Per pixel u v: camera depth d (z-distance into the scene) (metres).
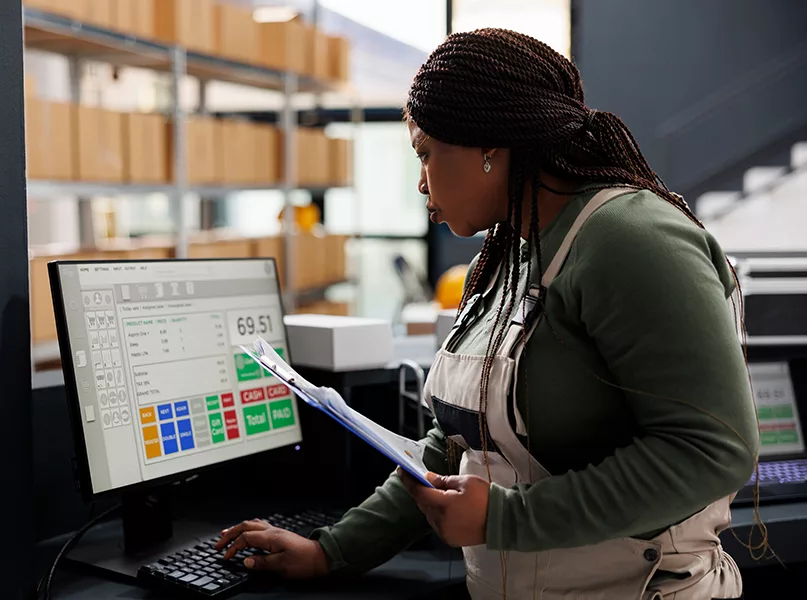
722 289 0.90
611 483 0.89
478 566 1.09
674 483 0.86
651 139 5.67
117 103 5.03
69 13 3.21
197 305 1.32
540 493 0.91
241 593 1.13
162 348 1.25
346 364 1.49
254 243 4.60
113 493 1.14
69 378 1.11
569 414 0.96
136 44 3.60
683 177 5.74
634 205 0.93
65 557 1.23
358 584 1.18
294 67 4.81
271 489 1.58
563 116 0.97
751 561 1.39
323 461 1.54
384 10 6.94
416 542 1.36
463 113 0.95
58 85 4.53
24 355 1.10
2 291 1.06
